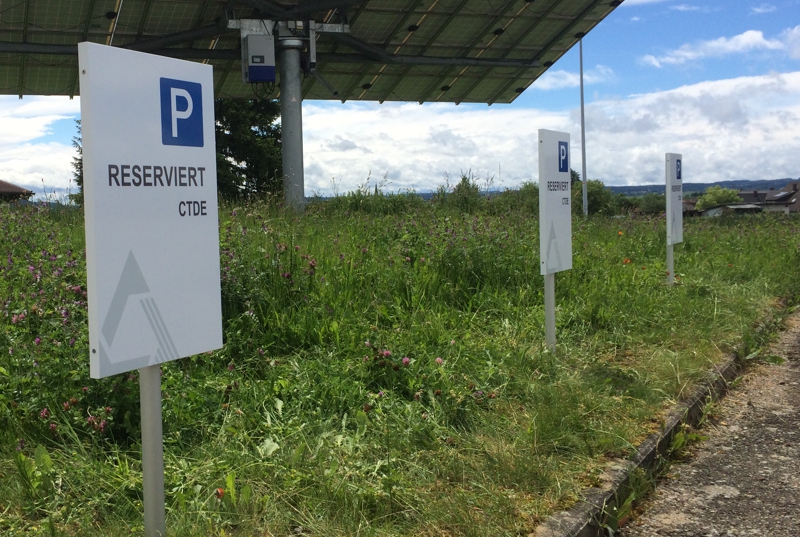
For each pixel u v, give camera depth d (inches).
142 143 102.2
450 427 170.2
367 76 911.7
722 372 246.8
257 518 123.2
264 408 166.7
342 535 120.6
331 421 164.6
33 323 192.4
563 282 319.0
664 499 161.5
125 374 159.5
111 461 141.2
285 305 235.9
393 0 727.1
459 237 326.6
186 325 110.7
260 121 1534.2
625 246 467.5
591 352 249.0
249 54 663.1
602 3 778.2
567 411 181.2
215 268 116.0
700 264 439.5
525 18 800.9
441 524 127.6
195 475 137.0
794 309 382.6
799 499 160.6
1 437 143.6
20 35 696.4
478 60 871.7
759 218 741.9
